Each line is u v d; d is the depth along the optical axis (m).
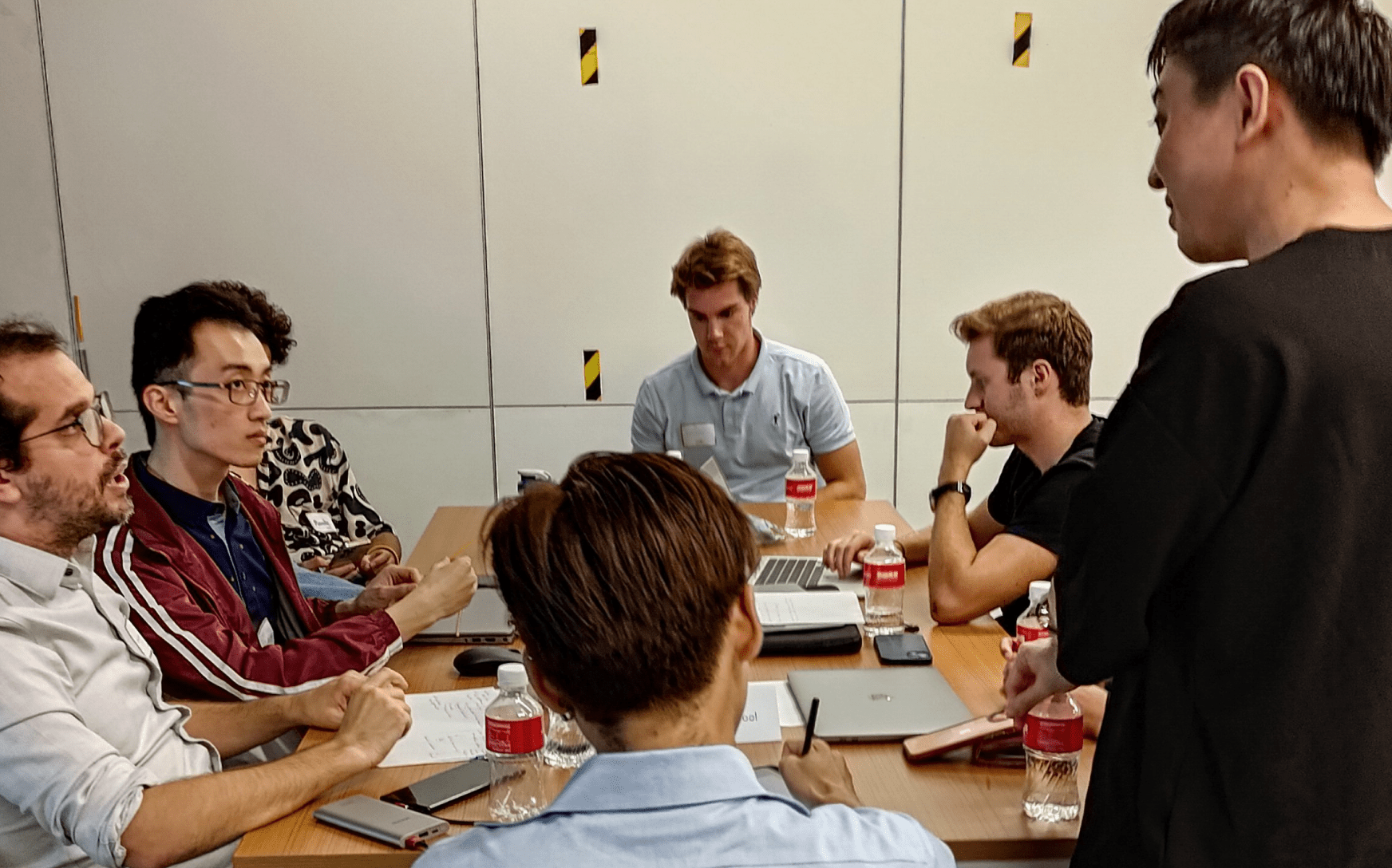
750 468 3.10
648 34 3.52
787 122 3.60
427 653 1.89
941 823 1.28
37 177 3.52
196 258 3.60
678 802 0.75
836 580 2.21
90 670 1.45
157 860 1.28
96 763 1.30
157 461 1.93
